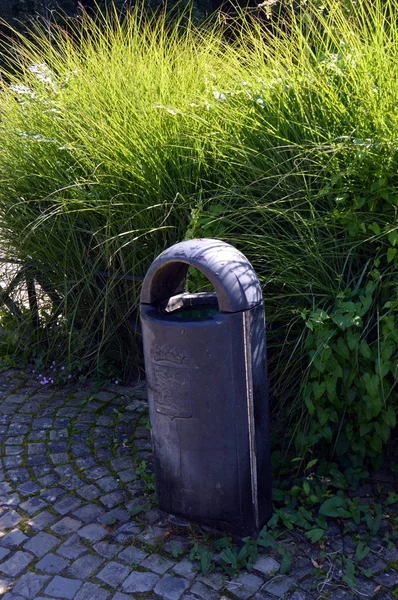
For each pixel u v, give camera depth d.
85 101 4.16
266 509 2.77
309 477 3.08
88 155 3.89
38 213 4.04
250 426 2.59
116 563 2.69
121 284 3.94
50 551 2.78
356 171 2.97
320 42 3.66
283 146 3.15
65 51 4.82
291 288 3.11
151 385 2.68
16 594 2.56
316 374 2.95
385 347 2.83
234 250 2.62
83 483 3.21
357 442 3.10
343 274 3.10
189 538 2.79
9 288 4.37
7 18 11.21
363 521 2.86
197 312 2.77
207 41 4.53
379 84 3.14
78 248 3.94
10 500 3.12
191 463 2.67
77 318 4.18
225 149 3.46
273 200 3.26
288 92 3.39
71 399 4.03
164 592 2.53
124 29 5.13
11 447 3.56
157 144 3.70
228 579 2.58
